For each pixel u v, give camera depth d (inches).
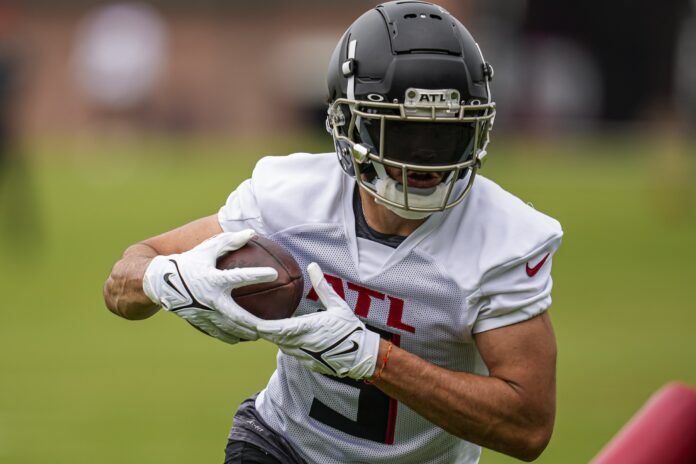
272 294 419.5
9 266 1667.1
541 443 426.9
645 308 1366.9
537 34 4434.1
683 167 2399.1
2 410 898.7
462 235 433.7
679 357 1096.2
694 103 4347.9
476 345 445.4
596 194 2647.6
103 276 1585.9
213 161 3331.7
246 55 4328.3
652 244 1967.3
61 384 992.2
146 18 4306.1
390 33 424.2
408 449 461.1
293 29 4315.9
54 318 1301.7
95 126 4320.9
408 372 413.1
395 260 433.7
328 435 464.4
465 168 422.9
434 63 412.2
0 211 2171.5
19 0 4269.2
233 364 1085.1
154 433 834.2
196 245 457.1
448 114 411.2
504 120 4202.8
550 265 435.5
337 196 446.3
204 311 409.7
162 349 1154.7
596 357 1096.2
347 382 450.0
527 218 433.4
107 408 910.4
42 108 4311.0
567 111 4409.5
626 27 4453.7
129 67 4296.3
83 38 4315.9
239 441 484.1
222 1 4303.6
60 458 763.4
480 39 4156.0
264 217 451.2
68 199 2437.3
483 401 415.5
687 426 435.8
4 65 2078.0
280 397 474.9
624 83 4522.6
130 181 2800.2
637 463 431.8
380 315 439.5
